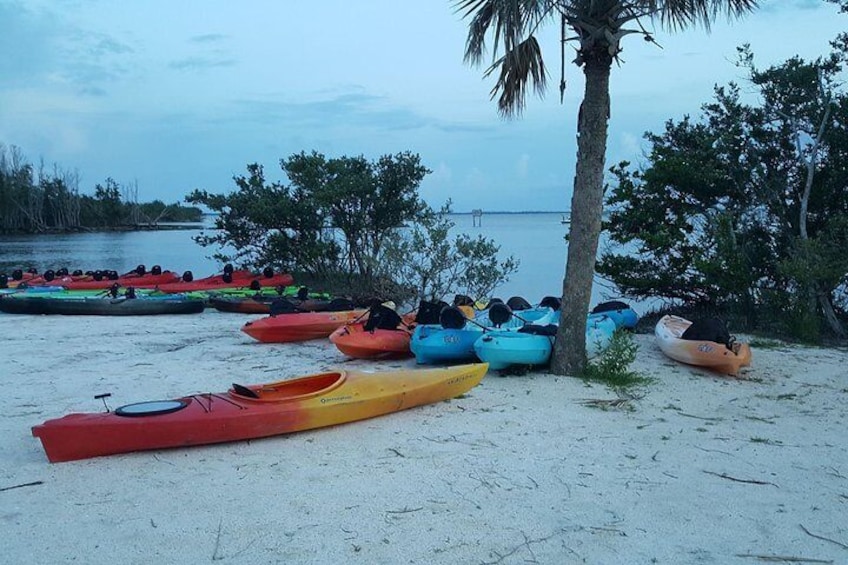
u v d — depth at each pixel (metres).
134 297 15.80
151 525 4.93
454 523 4.98
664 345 10.70
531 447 6.56
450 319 9.98
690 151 14.92
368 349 10.12
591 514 5.16
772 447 6.66
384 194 20.72
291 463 6.10
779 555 4.55
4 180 81.56
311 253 20.94
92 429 6.06
